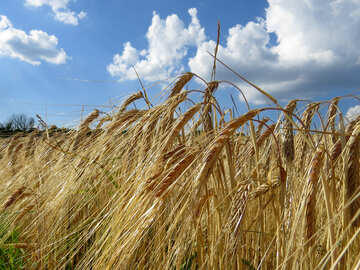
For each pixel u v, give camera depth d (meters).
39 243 0.46
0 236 0.52
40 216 0.48
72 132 0.71
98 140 0.57
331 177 0.30
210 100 0.40
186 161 0.29
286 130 0.39
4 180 0.79
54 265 0.44
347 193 0.27
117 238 0.28
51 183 0.56
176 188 0.33
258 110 0.27
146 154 0.43
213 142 0.26
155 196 0.27
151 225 0.27
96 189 0.52
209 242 0.37
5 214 0.54
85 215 0.51
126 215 0.29
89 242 0.47
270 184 0.36
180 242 0.29
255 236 0.41
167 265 0.29
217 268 0.35
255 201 0.44
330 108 0.43
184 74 0.51
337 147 0.31
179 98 0.45
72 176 0.51
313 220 0.26
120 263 0.26
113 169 0.50
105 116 0.72
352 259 0.28
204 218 0.43
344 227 0.27
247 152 0.46
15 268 0.45
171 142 0.36
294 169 0.38
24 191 0.55
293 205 0.32
